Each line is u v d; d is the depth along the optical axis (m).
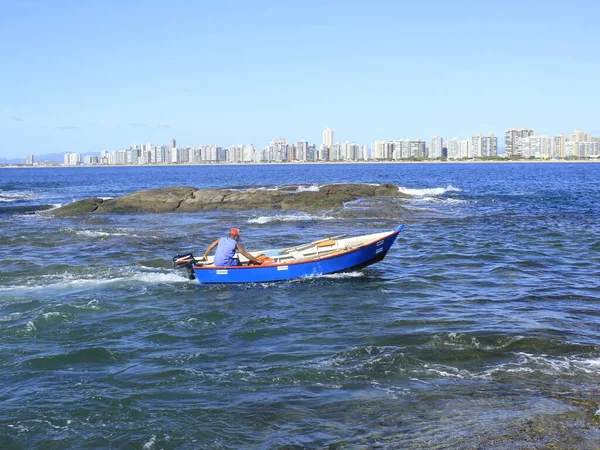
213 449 8.57
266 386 10.70
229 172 166.62
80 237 29.94
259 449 8.47
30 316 15.53
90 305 16.62
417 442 8.45
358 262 20.48
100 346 13.11
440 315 15.09
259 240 28.67
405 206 44.44
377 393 10.22
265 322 14.95
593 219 35.91
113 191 77.12
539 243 26.62
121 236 30.19
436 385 10.48
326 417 9.39
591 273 20.02
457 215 38.81
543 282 18.72
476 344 12.62
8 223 36.97
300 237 29.55
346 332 13.87
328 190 52.59
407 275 20.20
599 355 11.83
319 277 20.09
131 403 10.12
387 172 146.00
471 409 9.46
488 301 16.44
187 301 17.27
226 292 18.33
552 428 8.69
